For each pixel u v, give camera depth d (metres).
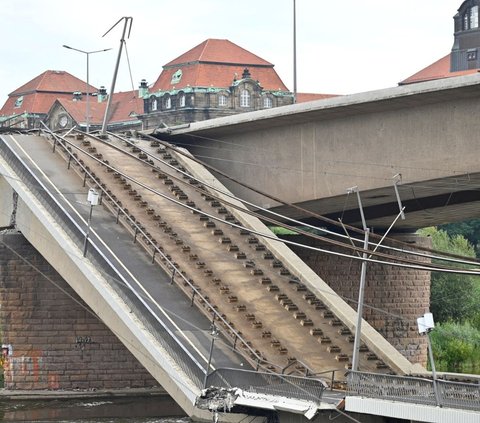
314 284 65.44
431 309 110.12
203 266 66.12
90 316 77.38
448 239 131.12
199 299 61.69
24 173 72.56
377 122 69.81
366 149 70.56
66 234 67.31
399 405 42.00
